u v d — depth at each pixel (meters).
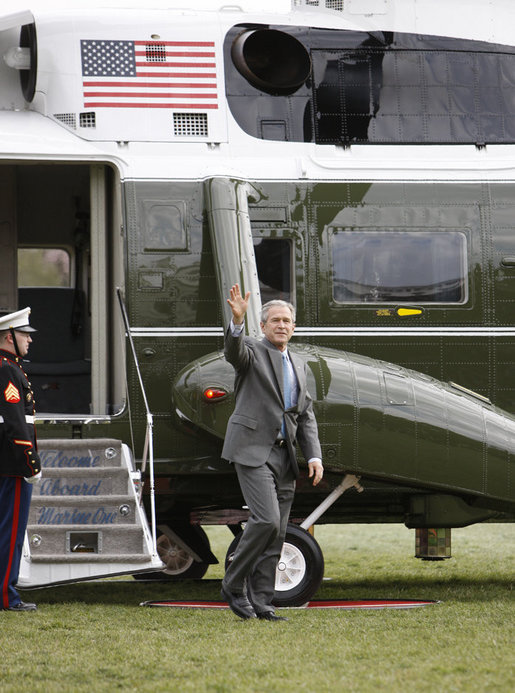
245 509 24.64
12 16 24.42
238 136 24.56
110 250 25.09
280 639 15.70
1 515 18.61
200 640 15.68
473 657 14.16
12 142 23.53
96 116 24.30
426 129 25.12
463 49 25.67
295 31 25.22
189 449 23.47
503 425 21.84
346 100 24.98
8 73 25.27
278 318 17.80
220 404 21.33
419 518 24.08
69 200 29.70
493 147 25.25
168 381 23.53
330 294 24.14
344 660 14.05
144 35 24.73
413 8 25.77
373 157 24.77
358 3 25.72
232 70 24.84
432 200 24.62
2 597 18.75
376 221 24.41
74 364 28.86
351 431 21.09
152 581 26.78
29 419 18.70
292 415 17.73
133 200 23.80
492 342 24.50
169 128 24.42
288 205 24.16
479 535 40.03
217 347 23.73
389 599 21.44
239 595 17.92
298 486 22.86
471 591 22.95
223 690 12.29
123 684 12.69
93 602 21.67
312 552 20.33
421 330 24.31
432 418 21.41
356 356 22.56
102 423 23.39
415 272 24.45
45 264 29.61
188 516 25.27
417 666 13.57
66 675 13.29
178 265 23.77
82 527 20.03
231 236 22.84
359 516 24.95
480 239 24.67
